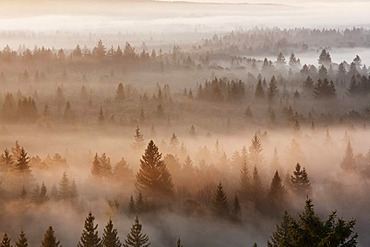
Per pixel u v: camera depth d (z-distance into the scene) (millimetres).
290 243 24141
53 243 62531
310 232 23328
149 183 105938
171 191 107312
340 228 22609
